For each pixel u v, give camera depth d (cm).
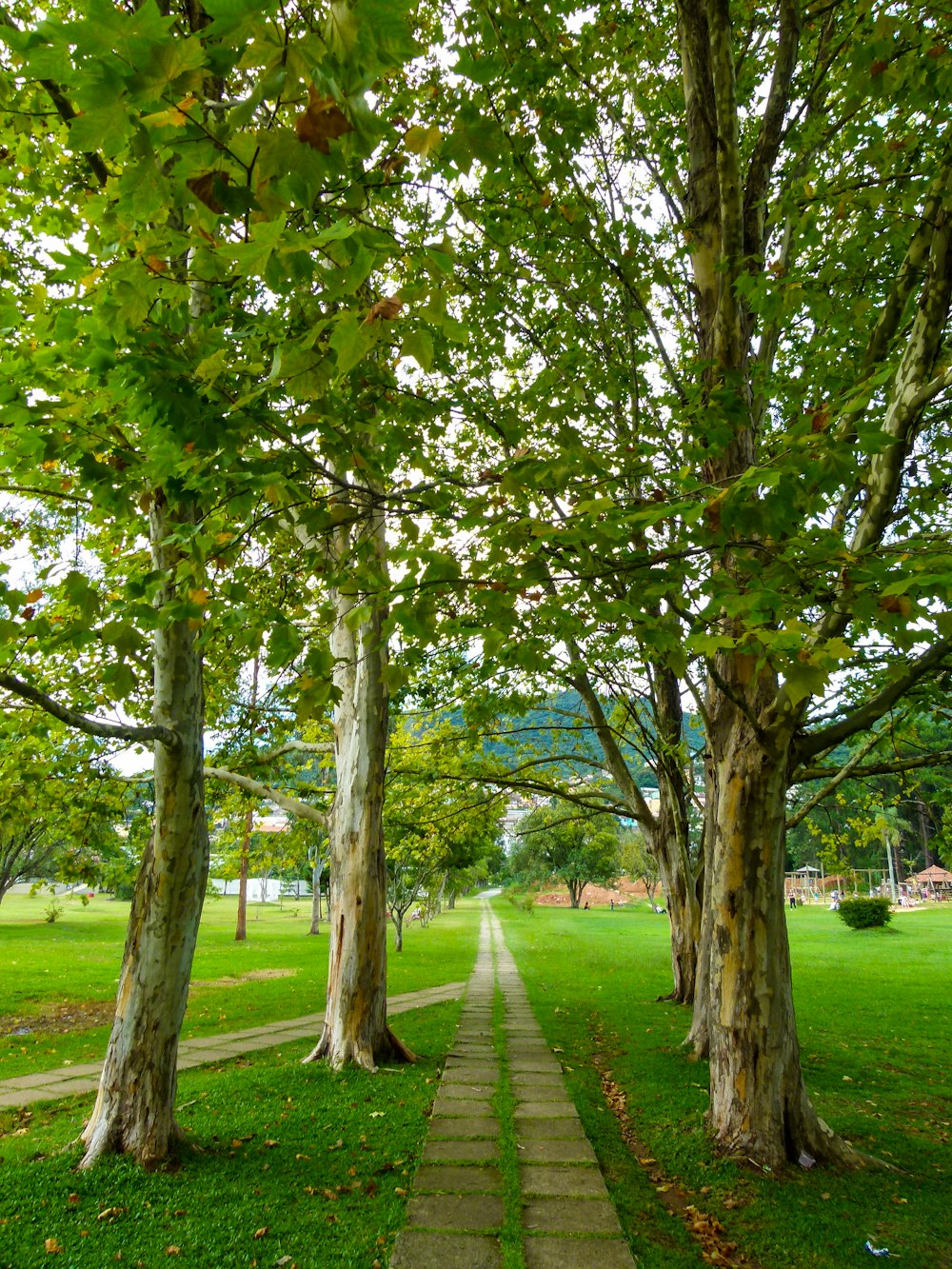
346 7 129
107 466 320
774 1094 536
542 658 371
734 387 477
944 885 5875
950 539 319
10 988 1370
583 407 532
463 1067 814
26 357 335
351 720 885
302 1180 496
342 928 844
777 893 558
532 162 610
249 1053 924
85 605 302
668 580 322
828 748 573
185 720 542
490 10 507
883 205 476
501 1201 462
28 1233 415
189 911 545
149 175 169
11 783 818
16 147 500
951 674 658
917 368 452
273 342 338
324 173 162
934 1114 674
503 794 1321
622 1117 667
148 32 135
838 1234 432
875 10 500
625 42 661
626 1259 396
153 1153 511
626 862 4919
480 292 588
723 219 520
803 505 301
